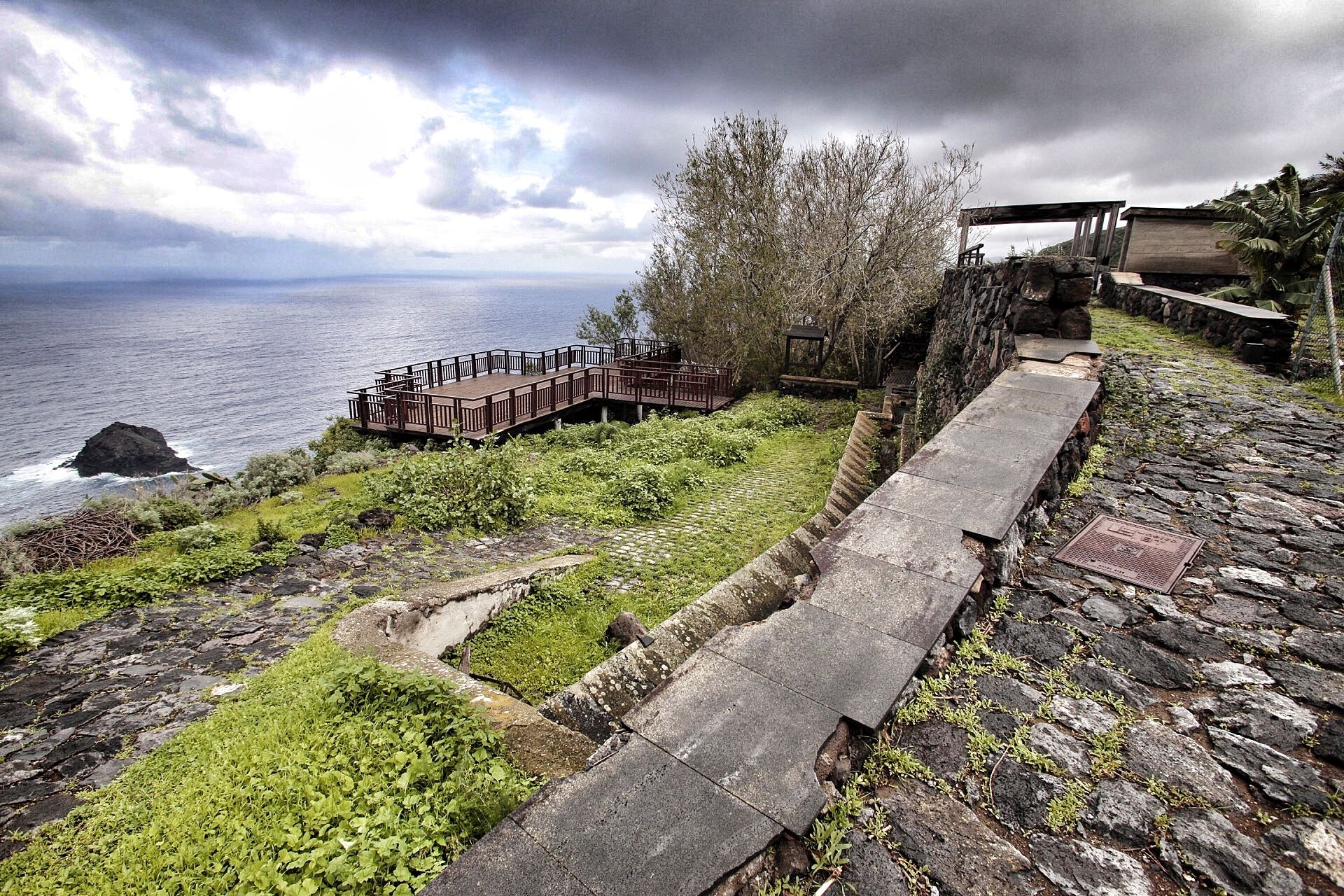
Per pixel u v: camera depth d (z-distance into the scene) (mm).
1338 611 3291
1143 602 3441
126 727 4141
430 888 1843
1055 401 5309
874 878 1957
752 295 22281
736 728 2391
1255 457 5473
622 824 2021
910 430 12750
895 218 18703
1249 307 9562
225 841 2885
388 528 8461
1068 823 2150
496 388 20719
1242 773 2320
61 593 6141
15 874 2850
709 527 9188
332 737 3574
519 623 6312
